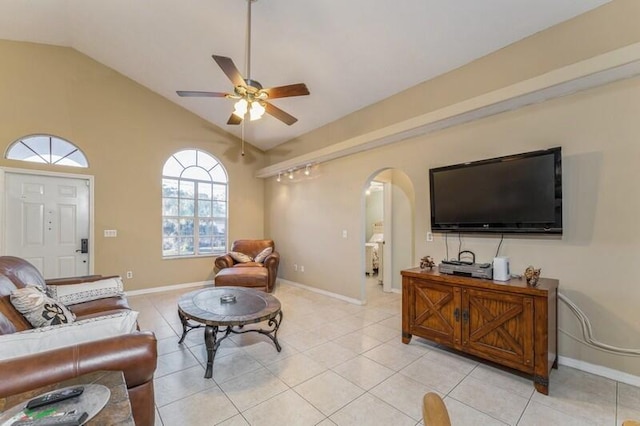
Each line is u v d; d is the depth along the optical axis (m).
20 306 1.89
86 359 1.37
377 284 5.83
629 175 2.24
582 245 2.45
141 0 3.27
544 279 2.54
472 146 3.09
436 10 2.52
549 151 2.47
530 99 2.61
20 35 3.92
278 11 2.93
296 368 2.51
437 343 3.00
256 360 2.65
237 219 6.15
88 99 4.50
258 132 5.73
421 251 3.54
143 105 5.00
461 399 2.08
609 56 2.10
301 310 4.11
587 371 2.42
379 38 2.93
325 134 4.87
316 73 3.69
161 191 5.17
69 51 4.36
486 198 2.86
